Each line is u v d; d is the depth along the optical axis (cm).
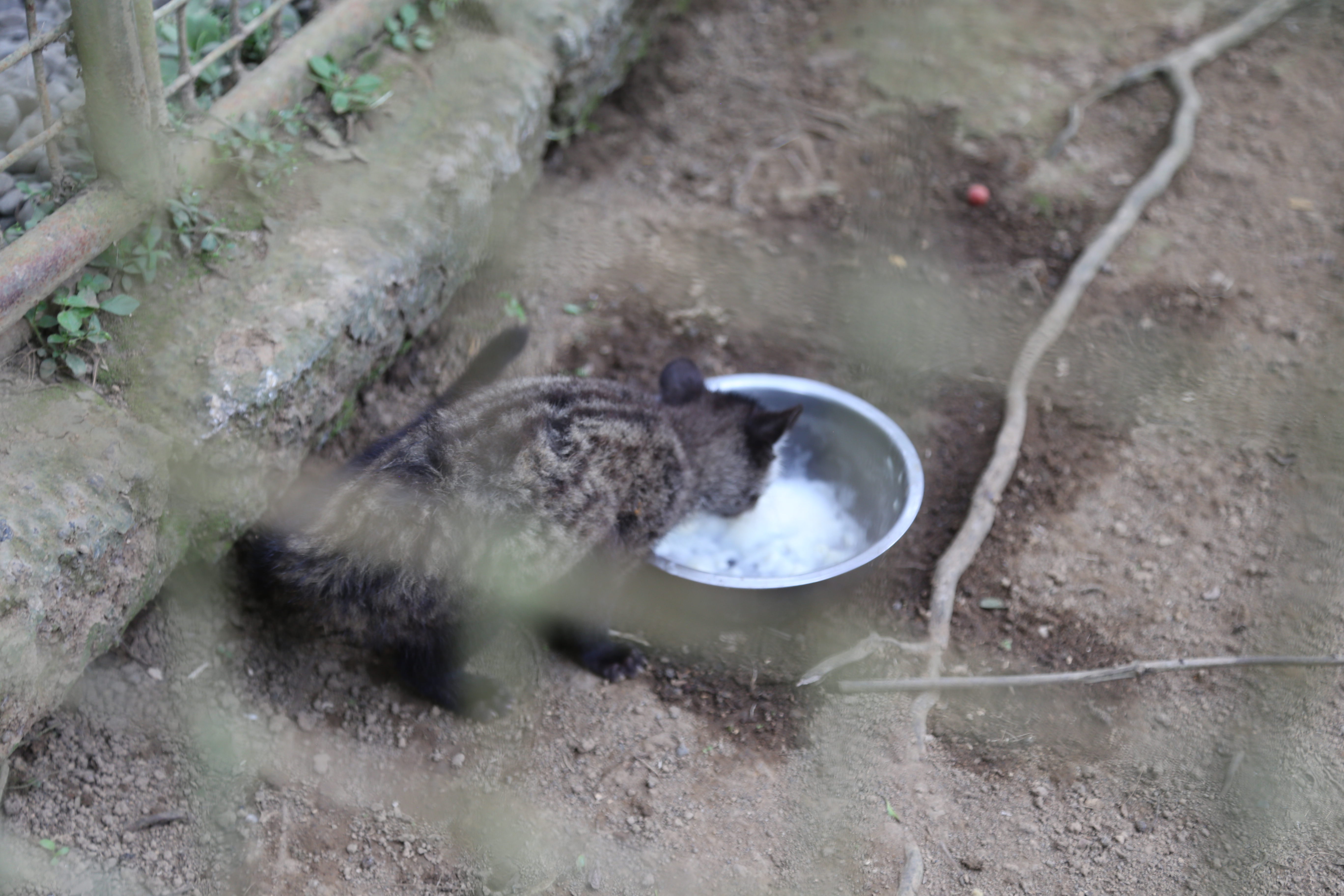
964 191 246
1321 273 235
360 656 199
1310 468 215
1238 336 229
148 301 192
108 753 187
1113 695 199
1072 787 193
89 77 184
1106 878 188
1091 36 271
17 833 182
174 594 193
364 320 199
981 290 234
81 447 183
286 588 194
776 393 216
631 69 253
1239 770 193
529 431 195
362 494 191
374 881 186
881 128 253
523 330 214
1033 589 207
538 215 235
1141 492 215
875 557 200
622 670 201
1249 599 205
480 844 189
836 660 200
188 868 185
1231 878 187
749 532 213
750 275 234
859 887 187
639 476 201
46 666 178
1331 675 198
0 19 212
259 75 204
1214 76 263
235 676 194
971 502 213
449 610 194
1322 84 262
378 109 212
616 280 231
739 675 201
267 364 191
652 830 190
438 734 195
